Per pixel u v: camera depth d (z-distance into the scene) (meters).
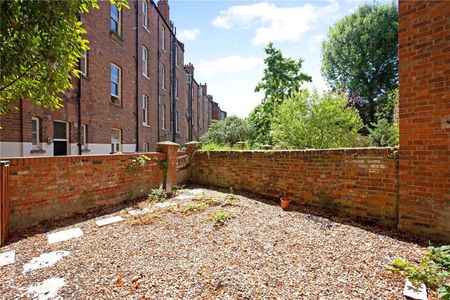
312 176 5.06
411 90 3.51
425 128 3.37
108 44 9.37
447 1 3.13
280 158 5.75
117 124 10.00
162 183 6.77
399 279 2.34
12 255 2.94
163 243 3.25
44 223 4.04
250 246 3.13
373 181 4.07
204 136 15.45
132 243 3.27
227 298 2.06
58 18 3.33
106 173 5.18
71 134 7.58
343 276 2.41
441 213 3.22
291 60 16.84
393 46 18.23
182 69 19.16
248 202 5.55
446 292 1.91
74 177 4.55
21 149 5.95
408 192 3.56
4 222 3.32
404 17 3.56
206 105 29.05
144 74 12.44
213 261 2.72
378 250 3.01
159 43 14.38
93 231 3.77
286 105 9.16
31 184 3.90
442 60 3.18
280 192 5.75
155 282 2.31
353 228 3.82
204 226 3.91
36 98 3.93
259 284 2.27
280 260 2.75
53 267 2.64
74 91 7.68
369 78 19.66
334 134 8.41
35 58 3.37
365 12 19.19
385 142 9.02
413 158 3.51
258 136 14.84
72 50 3.75
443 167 3.20
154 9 13.71
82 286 2.27
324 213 4.63
